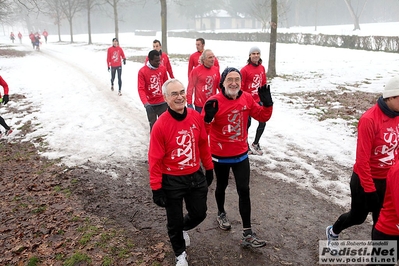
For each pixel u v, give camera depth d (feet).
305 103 33.04
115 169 20.21
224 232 13.84
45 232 14.07
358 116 27.91
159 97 22.66
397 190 7.73
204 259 12.23
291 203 15.89
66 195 17.20
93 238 13.48
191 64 25.31
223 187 13.37
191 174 11.07
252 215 15.02
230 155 12.27
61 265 12.10
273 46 48.52
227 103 11.77
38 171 20.47
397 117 9.96
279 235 13.51
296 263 11.91
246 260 12.12
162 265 11.86
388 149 10.19
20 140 26.50
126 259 12.22
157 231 13.96
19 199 17.15
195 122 10.89
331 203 15.72
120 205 16.10
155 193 10.52
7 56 95.81
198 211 11.39
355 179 10.55
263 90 11.65
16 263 12.42
